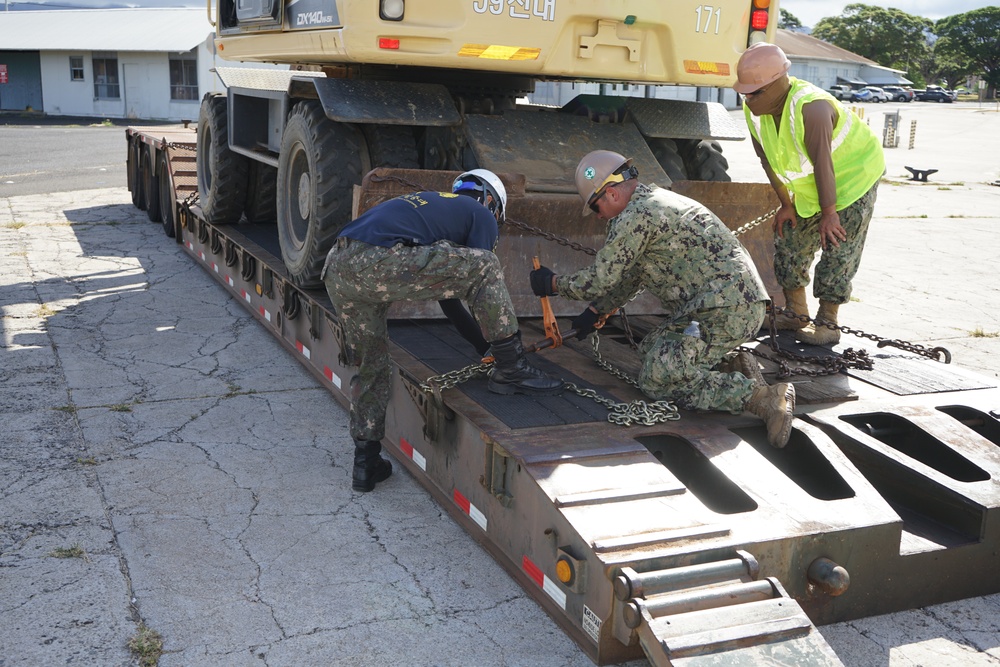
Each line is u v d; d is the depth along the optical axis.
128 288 7.41
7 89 37.41
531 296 4.84
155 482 3.97
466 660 2.80
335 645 2.86
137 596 3.09
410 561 3.39
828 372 4.29
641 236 3.58
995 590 3.26
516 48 4.68
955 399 4.02
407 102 4.88
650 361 3.68
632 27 4.95
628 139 5.43
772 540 2.77
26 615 2.96
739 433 3.62
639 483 3.00
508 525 3.24
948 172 20.97
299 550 3.44
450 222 3.62
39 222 10.41
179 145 9.34
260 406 4.93
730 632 2.47
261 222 7.60
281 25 5.29
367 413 3.87
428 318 4.79
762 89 4.38
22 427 4.54
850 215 4.58
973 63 112.19
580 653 2.85
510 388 3.75
